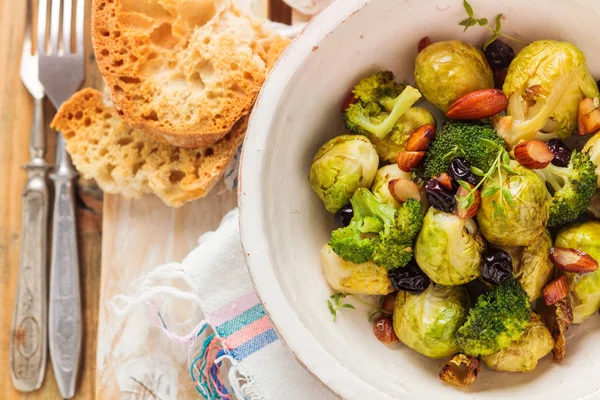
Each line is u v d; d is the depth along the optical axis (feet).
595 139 1.36
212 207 1.59
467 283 1.39
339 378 1.29
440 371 1.38
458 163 1.32
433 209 1.32
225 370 1.56
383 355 1.39
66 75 1.62
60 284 1.65
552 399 1.32
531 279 1.34
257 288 1.30
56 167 1.65
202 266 1.51
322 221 1.44
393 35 1.38
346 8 1.32
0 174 1.68
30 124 1.68
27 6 1.67
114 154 1.55
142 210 1.59
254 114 1.32
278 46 1.51
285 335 1.29
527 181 1.31
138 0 1.48
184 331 1.57
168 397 1.56
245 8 1.60
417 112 1.38
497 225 1.31
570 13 1.35
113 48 1.48
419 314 1.35
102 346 1.57
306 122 1.39
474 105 1.34
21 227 1.68
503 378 1.38
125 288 1.58
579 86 1.35
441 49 1.37
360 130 1.39
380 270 1.36
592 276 1.35
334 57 1.35
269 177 1.34
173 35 1.49
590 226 1.36
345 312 1.41
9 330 1.69
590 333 1.39
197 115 1.48
